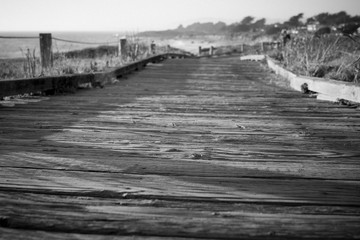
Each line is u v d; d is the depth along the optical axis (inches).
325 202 75.3
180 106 200.2
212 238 61.2
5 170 93.2
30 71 278.2
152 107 196.7
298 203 74.7
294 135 135.2
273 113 181.2
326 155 109.6
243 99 227.5
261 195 78.7
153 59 613.9
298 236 61.7
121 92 262.5
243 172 93.4
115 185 83.5
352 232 63.1
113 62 445.1
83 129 142.3
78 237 60.7
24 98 229.0
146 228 63.6
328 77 266.1
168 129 143.6
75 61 366.6
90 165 97.8
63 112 180.1
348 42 373.7
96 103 209.6
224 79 360.5
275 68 414.0
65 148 114.6
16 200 74.9
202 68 501.4
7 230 62.7
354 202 75.4
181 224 65.3
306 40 388.2
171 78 371.6
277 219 67.7
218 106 201.0
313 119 166.4
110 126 148.4
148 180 87.0
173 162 101.2
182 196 77.8
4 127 144.3
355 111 187.0
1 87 196.1
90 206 72.4
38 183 84.3
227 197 77.5
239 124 154.5
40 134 133.0
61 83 254.1
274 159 105.1
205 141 125.4
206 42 3993.6
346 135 135.3
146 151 112.0
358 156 109.0
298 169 96.2
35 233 61.7
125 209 71.2
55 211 69.7
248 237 61.4
